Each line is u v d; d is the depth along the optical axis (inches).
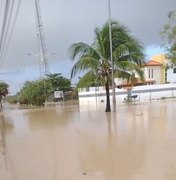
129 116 977.5
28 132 812.6
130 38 1136.8
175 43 624.4
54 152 514.6
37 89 2620.6
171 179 329.7
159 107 1277.1
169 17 616.7
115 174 363.3
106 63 1135.6
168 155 430.9
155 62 2778.1
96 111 1295.5
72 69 1130.7
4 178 392.2
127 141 553.3
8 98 4773.6
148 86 1977.1
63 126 871.7
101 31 1130.7
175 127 677.9
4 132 869.8
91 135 655.1
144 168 376.8
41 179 369.7
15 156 516.7
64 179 360.8
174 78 2758.4
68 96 3125.0
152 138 563.2
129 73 1144.2
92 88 1971.0
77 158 457.4
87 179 353.4
